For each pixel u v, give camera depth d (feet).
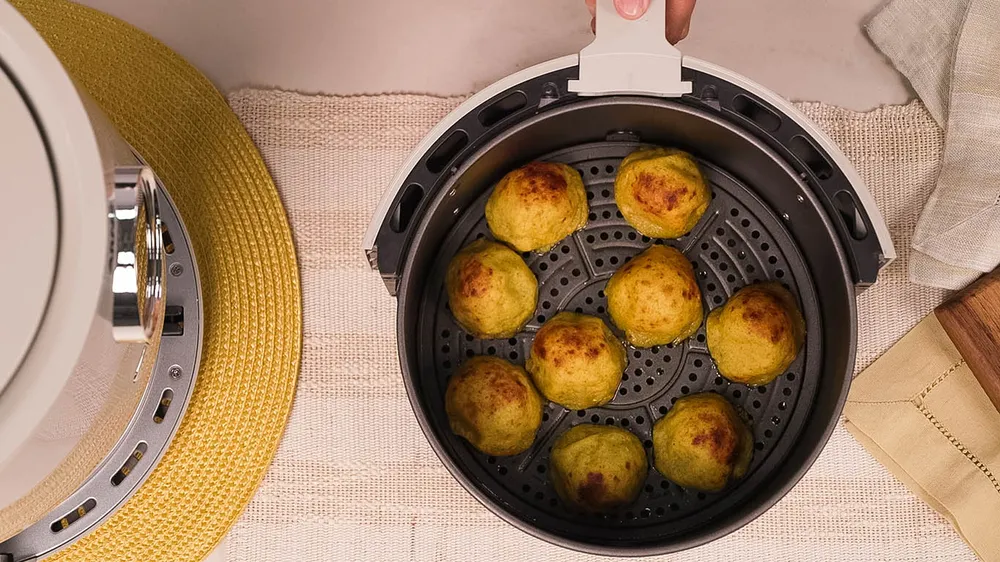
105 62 2.44
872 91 2.55
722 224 2.13
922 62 2.48
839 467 2.37
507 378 1.97
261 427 2.32
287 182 2.47
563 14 2.61
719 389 2.08
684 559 2.35
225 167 2.41
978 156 2.35
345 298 2.43
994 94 2.34
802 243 2.07
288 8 2.60
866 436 2.37
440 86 2.56
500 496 2.03
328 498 2.36
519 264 2.05
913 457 2.35
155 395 2.16
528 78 1.91
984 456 2.33
